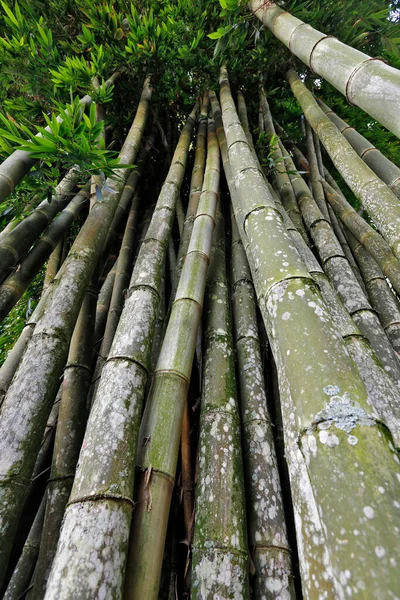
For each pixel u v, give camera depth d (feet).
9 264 3.77
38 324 2.99
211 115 6.91
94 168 3.66
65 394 3.62
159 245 3.83
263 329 4.40
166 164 7.55
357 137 5.21
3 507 2.12
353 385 1.64
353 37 5.74
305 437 1.55
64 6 6.10
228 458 2.59
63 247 6.29
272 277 2.37
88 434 2.21
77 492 1.91
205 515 2.31
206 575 2.05
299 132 7.69
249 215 3.06
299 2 5.11
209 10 6.12
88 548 1.67
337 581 1.17
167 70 6.23
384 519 1.19
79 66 5.17
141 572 1.79
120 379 2.47
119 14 5.88
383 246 4.73
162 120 8.32
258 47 6.13
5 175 3.40
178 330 2.98
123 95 6.69
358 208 9.05
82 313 4.31
